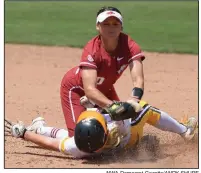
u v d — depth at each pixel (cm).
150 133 2742
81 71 2306
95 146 2170
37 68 4828
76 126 2189
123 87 4012
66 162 2300
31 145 2611
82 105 2477
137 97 2256
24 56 5475
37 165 2255
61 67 4881
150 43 6250
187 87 3988
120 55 2328
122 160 2328
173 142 2589
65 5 10231
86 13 9044
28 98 3653
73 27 7544
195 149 2489
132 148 2417
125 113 2141
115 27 2239
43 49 5897
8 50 5809
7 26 7656
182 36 6756
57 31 7200
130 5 10281
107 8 2283
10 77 4416
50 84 4147
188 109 3300
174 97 3650
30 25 7775
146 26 7619
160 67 4856
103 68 2320
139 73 2312
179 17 8525
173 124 2469
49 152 2477
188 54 5581
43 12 9194
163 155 2398
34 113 3241
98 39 2311
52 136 2522
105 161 2314
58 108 3375
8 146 2581
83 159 2345
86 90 2261
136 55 2331
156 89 3922
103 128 2170
